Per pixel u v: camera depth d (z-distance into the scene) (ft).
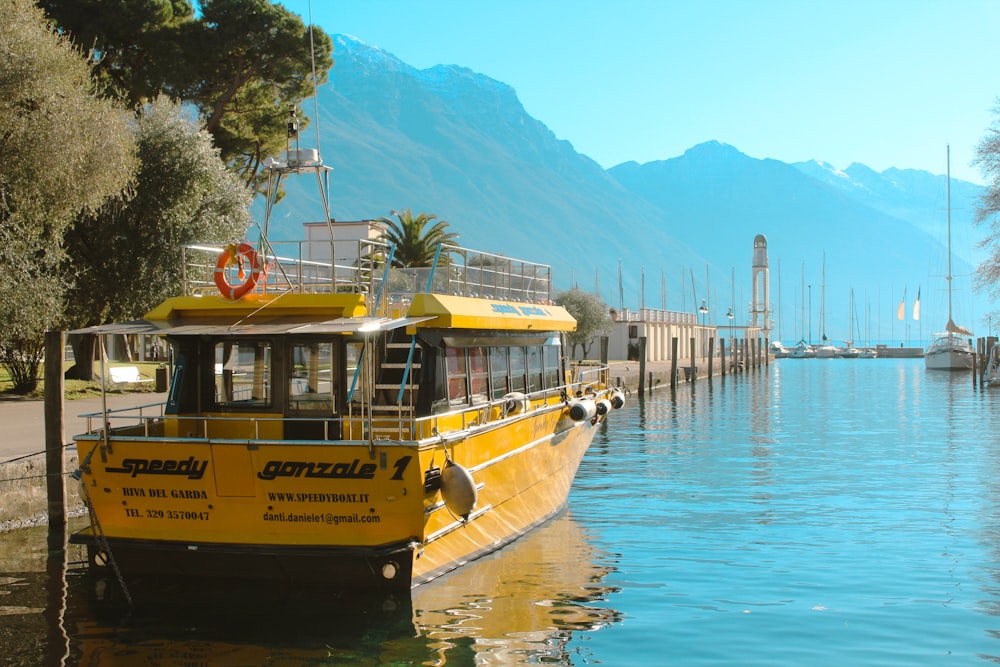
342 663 32.24
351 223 151.94
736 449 99.19
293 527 36.86
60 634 34.96
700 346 341.82
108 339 156.97
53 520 53.47
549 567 45.75
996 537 53.62
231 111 147.95
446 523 39.32
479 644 34.19
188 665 32.04
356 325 36.27
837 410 154.71
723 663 32.91
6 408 88.28
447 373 41.83
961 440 107.86
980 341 218.79
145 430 39.09
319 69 149.07
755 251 487.20
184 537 37.50
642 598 40.68
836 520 58.90
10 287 82.23
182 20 142.41
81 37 128.47
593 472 81.35
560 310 62.44
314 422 39.81
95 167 84.69
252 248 40.55
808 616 38.29
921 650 34.32
